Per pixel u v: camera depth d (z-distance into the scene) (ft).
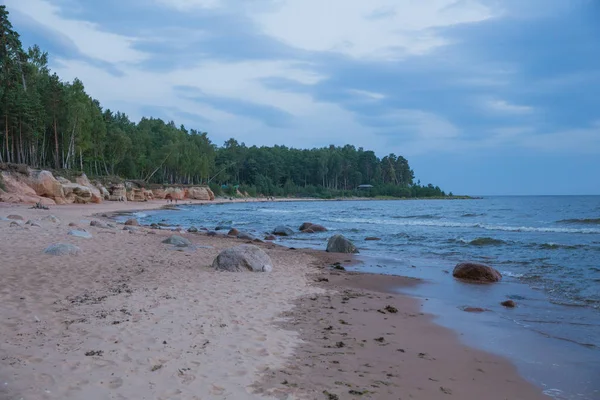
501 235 84.84
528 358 21.09
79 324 22.03
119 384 15.40
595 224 108.68
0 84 183.83
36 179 160.04
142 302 27.17
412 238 81.82
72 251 43.16
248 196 437.58
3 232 55.42
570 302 32.91
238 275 38.70
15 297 26.53
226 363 18.10
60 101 212.02
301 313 27.37
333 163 550.77
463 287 38.65
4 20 175.94
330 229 103.45
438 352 21.63
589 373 19.34
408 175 642.63
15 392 14.29
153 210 195.52
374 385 17.17
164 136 391.45
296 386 16.42
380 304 31.40
